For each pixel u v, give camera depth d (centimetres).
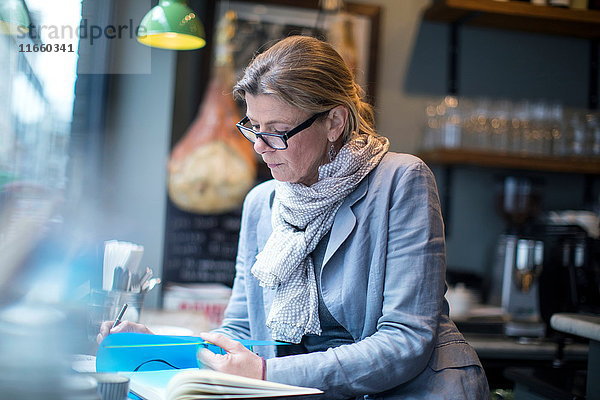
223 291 283
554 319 189
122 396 112
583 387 186
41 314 82
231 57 308
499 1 301
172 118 302
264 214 162
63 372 81
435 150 296
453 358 141
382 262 142
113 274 155
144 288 163
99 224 92
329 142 152
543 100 336
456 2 298
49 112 105
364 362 130
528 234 287
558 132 308
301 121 143
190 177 297
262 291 161
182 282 304
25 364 78
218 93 303
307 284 149
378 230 143
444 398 135
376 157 152
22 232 85
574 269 272
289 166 146
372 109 164
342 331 147
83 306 86
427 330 134
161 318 249
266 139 145
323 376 129
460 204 327
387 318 137
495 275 304
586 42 340
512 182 311
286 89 139
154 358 137
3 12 123
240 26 310
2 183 87
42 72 126
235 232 309
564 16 304
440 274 140
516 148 305
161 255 300
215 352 138
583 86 339
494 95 332
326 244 150
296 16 315
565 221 300
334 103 146
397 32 326
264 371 128
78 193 92
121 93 291
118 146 288
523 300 275
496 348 257
